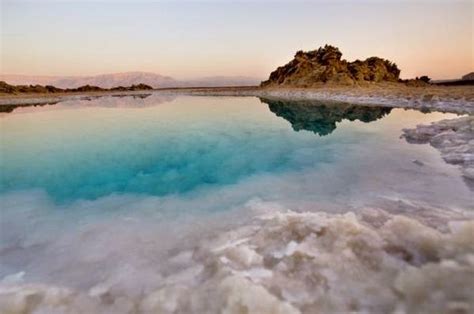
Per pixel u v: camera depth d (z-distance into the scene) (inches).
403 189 184.4
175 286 108.3
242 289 102.7
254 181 224.4
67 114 631.2
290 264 115.0
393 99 607.2
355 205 166.6
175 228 154.7
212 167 271.3
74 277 118.1
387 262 110.7
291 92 1025.5
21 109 740.7
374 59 1301.7
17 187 235.6
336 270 109.5
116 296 105.5
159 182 239.0
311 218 145.7
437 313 88.4
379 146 295.6
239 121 512.4
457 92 605.3
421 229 126.9
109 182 243.8
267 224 146.0
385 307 92.4
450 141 270.5
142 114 619.8
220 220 160.2
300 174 231.0
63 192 223.3
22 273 122.7
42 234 156.6
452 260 108.3
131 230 155.8
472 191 175.2
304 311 93.3
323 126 437.7
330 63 1243.2
